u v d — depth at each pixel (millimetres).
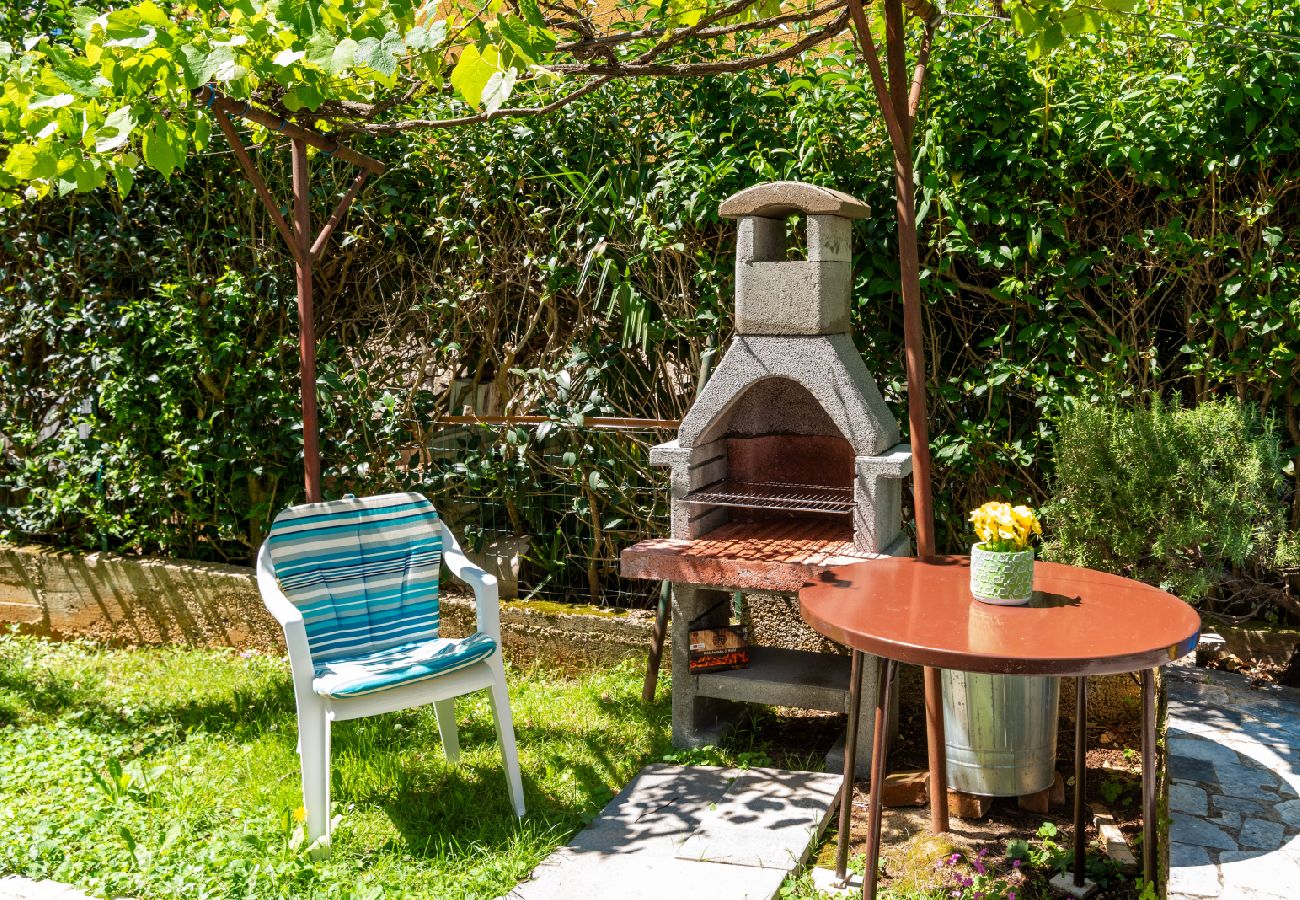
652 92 5109
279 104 3994
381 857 3602
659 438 5414
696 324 5188
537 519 5699
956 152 4605
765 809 3896
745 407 4863
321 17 2930
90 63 3270
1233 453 4023
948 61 4488
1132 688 4566
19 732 4605
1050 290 4621
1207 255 4367
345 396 5781
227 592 5973
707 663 4469
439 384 5883
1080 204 4578
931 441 4863
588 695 5070
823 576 3615
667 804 3959
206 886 3318
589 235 5320
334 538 4230
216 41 3121
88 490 6219
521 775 4242
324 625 4172
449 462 5801
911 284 3770
